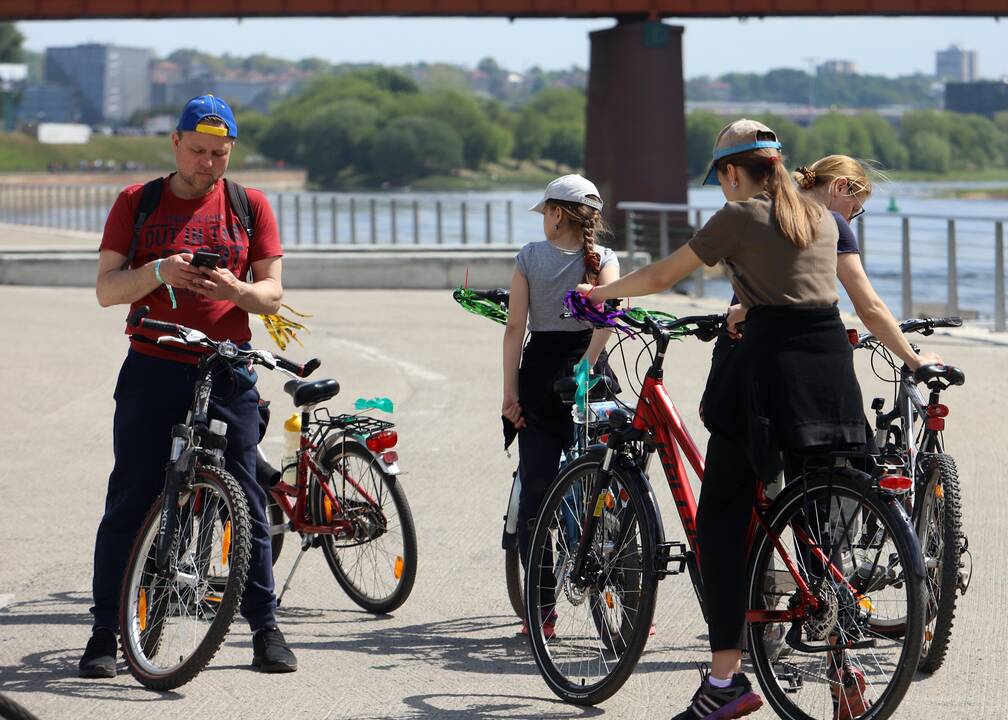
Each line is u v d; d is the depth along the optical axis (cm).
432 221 10788
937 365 980
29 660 1056
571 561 973
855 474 841
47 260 4556
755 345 848
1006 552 1320
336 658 1062
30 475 1731
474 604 1209
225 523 1015
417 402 2231
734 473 874
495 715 936
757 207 855
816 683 891
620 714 934
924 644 1002
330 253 4800
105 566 1038
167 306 1035
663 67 7888
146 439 1034
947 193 17662
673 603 1205
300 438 1208
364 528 1185
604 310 934
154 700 964
